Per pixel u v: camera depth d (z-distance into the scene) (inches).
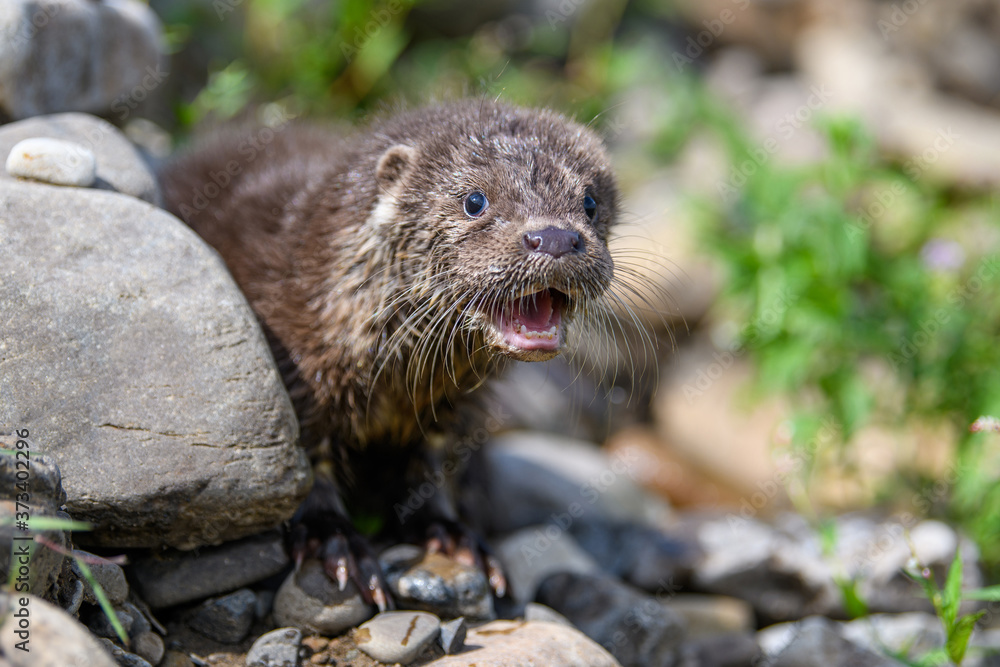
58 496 166.4
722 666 264.7
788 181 374.9
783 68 660.7
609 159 252.1
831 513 362.3
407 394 237.5
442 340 231.6
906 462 370.9
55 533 158.1
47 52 260.7
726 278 387.2
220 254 254.1
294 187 261.4
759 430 449.1
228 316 201.9
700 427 461.4
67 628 133.9
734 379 470.3
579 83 513.0
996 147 537.3
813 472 357.4
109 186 225.8
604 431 456.4
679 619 262.7
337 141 298.4
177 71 418.0
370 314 227.1
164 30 382.3
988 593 215.3
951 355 332.8
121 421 187.9
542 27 549.0
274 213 255.9
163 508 189.6
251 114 377.4
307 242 238.2
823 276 345.7
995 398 318.3
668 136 531.8
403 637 204.4
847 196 388.8
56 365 186.5
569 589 264.5
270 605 216.1
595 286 210.7
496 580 240.1
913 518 336.8
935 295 350.6
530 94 472.4
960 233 438.0
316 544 222.4
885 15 644.7
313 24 426.9
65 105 273.7
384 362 226.1
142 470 187.0
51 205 200.8
